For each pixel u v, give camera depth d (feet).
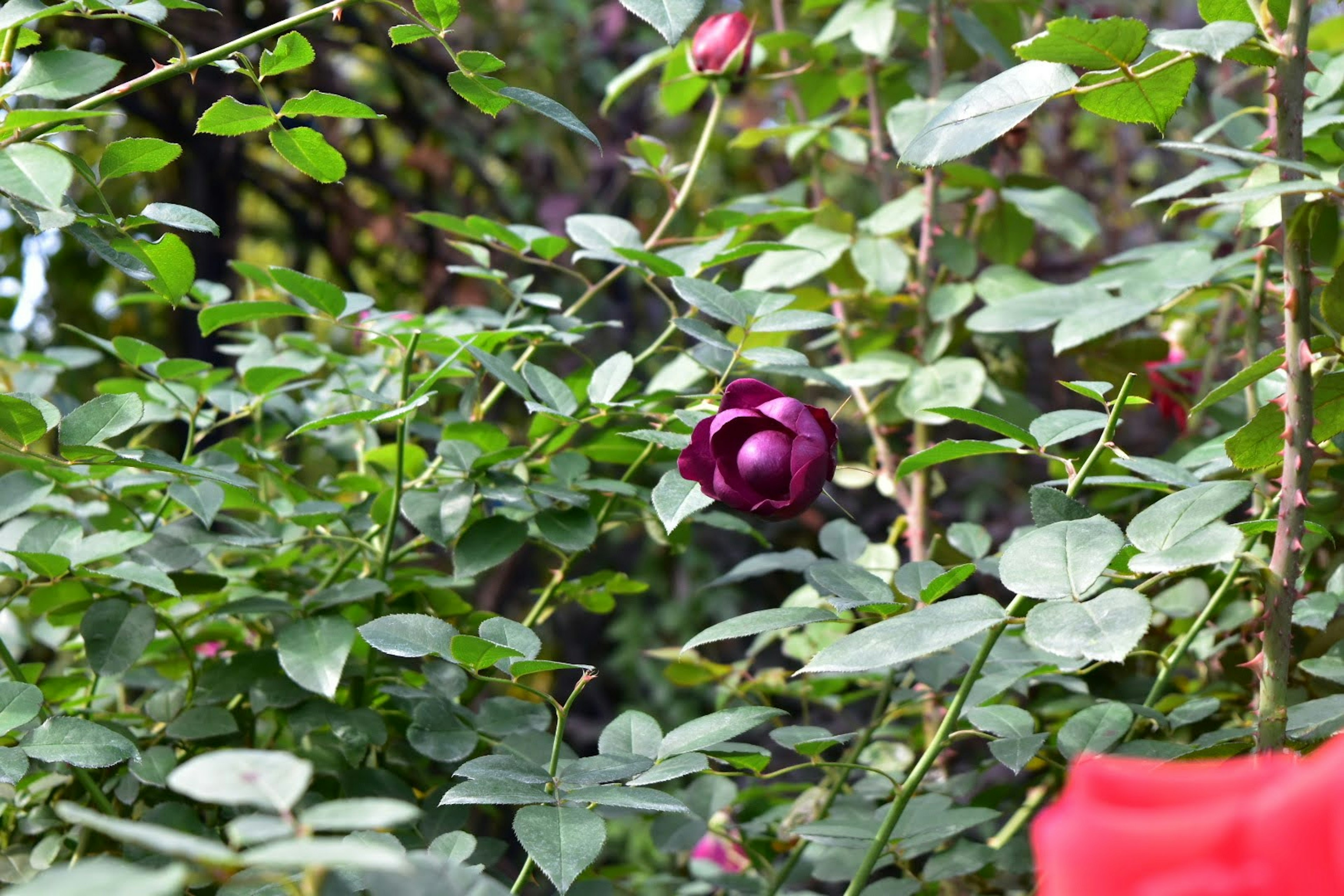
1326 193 2.90
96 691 3.75
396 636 2.99
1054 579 2.77
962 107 2.99
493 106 3.21
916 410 4.09
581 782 3.00
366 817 2.18
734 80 4.00
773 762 6.10
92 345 6.46
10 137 3.03
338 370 3.94
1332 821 1.77
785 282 4.19
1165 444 5.59
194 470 3.20
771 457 3.08
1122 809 1.94
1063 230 4.24
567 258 7.48
